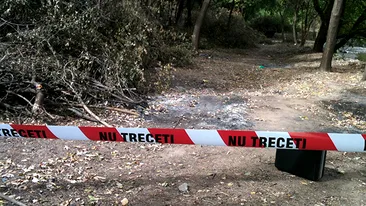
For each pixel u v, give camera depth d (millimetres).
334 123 5562
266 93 7695
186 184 3215
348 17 15797
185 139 3043
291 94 7578
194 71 10008
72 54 6297
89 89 5562
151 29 9000
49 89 5266
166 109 5848
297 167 3479
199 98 6820
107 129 3066
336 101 6980
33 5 6664
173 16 15789
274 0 24781
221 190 3158
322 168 3418
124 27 7750
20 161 3551
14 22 6305
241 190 3170
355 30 15180
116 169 3521
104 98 5660
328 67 10680
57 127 3078
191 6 18734
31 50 5574
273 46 23234
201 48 16500
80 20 6312
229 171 3582
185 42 12992
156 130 3039
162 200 2943
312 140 2996
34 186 3057
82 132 3082
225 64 12156
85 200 2879
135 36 7875
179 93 7168
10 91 4852
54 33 6039
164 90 7176
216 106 6266
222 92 7680
